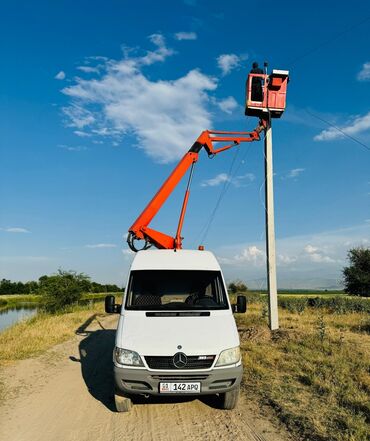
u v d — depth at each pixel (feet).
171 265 24.93
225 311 21.99
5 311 140.05
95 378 26.94
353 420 17.58
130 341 19.10
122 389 18.76
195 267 24.90
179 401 21.76
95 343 40.65
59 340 42.09
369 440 15.80
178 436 17.21
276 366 27.89
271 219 41.70
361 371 24.67
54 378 26.89
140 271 24.45
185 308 22.07
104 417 19.57
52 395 23.13
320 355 29.76
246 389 23.53
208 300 23.43
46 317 71.00
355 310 68.33
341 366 26.08
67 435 17.42
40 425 18.58
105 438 17.08
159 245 35.94
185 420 19.04
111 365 30.81
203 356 18.54
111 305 24.08
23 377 26.96
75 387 24.79
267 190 41.86
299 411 19.39
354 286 130.52
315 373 25.36
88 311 81.41
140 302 22.71
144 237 35.65
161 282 24.23
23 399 22.38
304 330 39.42
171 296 23.94
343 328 43.29
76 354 34.91
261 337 38.11
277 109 40.52
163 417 19.47
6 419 19.31
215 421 18.85
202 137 39.83
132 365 18.49
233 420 18.93
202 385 18.38
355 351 30.50
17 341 40.27
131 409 20.62
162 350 18.54
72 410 20.59
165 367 18.45
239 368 18.97
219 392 18.80
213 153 41.01
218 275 24.68
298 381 24.47
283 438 16.75
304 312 66.80
